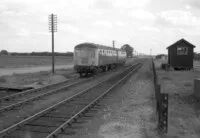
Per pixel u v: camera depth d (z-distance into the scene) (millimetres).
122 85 18391
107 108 10711
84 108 10078
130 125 8062
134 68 39031
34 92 15242
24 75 26859
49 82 21000
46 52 156875
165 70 32562
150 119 8797
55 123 8359
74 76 27031
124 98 13141
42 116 9281
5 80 21062
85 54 25734
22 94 14125
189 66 33062
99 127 7949
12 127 7449
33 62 66375
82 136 7051
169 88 16312
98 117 9211
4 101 12273
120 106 11133
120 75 26703
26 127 7871
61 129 7418
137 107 10828
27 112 10031
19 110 10352
